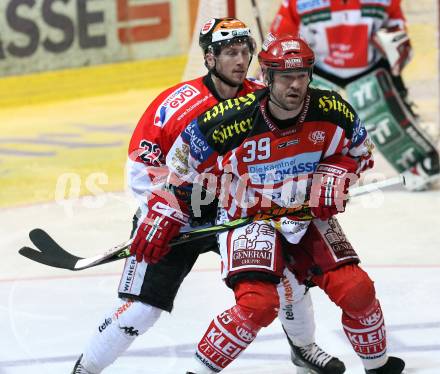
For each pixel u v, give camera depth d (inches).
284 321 404.8
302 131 358.0
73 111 1296.8
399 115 784.3
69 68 1392.7
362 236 667.4
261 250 356.8
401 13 759.7
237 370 420.8
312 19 751.7
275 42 347.9
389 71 775.1
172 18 1478.8
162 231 364.8
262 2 1167.6
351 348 445.1
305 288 397.7
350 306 359.6
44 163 964.6
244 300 350.0
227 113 356.5
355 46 758.5
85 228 706.8
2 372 427.2
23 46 1343.5
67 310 518.3
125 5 1429.6
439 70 1114.7
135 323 374.9
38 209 776.3
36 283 569.9
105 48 1422.2
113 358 383.6
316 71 775.7
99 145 1050.1
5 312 517.3
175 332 474.9
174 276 375.6
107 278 576.7
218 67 387.9
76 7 1385.3
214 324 354.6
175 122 382.3
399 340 450.9
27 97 1354.6
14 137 1122.7
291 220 363.6
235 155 359.3
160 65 1481.3
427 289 534.3
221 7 689.0
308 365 410.0
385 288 538.3
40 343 467.8
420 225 691.4
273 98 348.2
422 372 406.9
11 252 647.1
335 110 359.6
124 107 1311.5
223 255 366.0
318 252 366.0
